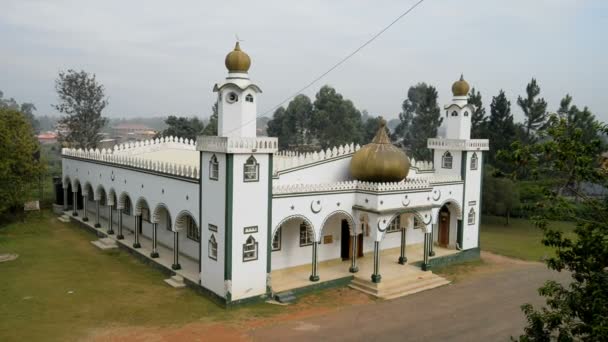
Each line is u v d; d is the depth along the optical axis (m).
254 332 19.25
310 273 26.31
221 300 22.08
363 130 82.75
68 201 43.50
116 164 32.53
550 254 35.62
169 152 38.22
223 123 22.36
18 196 36.53
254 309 21.84
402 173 26.55
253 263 22.53
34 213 41.78
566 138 11.63
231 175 21.48
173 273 25.94
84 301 21.92
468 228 33.03
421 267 28.25
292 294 23.58
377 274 25.14
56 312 20.47
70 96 60.03
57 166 80.50
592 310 10.52
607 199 11.70
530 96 57.41
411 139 76.62
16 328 18.58
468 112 32.84
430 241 31.00
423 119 63.22
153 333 18.77
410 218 31.59
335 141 73.88
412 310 22.41
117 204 32.91
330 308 22.44
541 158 12.98
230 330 19.36
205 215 23.16
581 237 11.17
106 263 28.39
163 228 31.47
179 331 19.06
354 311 22.09
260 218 22.64
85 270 26.77
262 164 22.52
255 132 22.55
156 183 27.77
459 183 32.12
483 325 20.72
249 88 22.06
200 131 72.44
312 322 20.55
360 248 29.83
